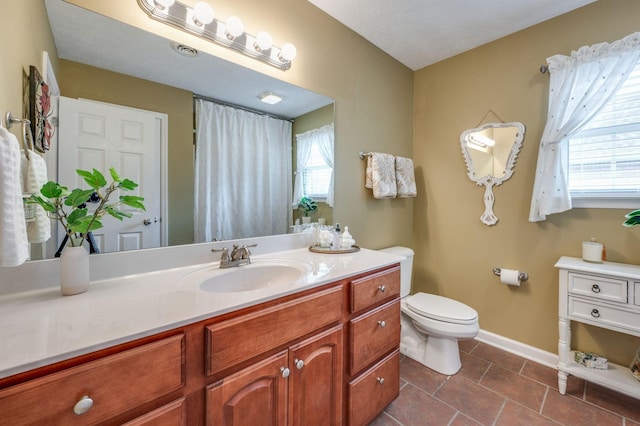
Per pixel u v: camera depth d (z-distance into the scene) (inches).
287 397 38.0
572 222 71.1
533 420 55.7
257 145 61.0
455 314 68.4
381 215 89.7
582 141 69.7
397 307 58.2
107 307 31.6
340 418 45.9
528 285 78.6
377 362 53.7
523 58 77.8
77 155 40.5
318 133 71.5
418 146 101.6
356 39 79.7
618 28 63.6
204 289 42.6
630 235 63.4
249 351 33.7
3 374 20.3
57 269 37.9
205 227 53.5
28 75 35.7
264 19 59.1
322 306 42.4
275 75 62.3
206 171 54.0
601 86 63.7
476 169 87.5
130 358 25.4
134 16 44.7
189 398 29.6
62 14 39.4
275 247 63.7
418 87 101.3
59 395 22.2
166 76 48.6
